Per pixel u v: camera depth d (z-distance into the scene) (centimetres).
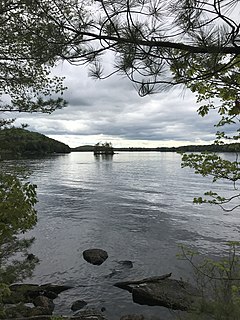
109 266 1406
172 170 8362
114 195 3803
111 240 1850
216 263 451
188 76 264
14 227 358
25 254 1349
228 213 2648
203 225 2227
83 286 1190
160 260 1472
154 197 3619
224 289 443
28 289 983
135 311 988
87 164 11256
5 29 561
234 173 361
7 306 807
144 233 2017
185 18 207
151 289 1043
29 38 352
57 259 1490
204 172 372
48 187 4609
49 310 946
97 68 277
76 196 3725
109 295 1109
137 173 7338
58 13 285
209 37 214
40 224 2244
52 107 805
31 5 314
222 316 416
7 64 740
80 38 267
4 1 492
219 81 285
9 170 611
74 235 1958
